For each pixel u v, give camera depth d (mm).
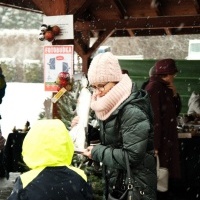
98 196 4488
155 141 5031
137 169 3205
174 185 6426
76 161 4684
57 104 5227
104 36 10258
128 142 3111
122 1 9883
